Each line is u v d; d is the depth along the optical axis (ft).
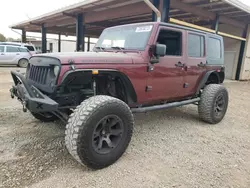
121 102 8.43
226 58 44.88
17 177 7.31
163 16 23.43
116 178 7.57
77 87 9.20
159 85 10.95
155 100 11.25
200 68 13.43
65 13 35.73
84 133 7.31
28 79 9.86
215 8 28.99
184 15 35.24
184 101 13.14
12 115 13.83
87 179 7.42
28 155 8.82
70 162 8.44
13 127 11.80
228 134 12.46
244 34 40.93
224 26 44.65
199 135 12.07
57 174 7.62
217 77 15.78
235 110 18.66
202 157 9.44
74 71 7.90
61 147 9.64
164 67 10.96
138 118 14.80
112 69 8.84
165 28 10.90
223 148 10.47
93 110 7.54
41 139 10.38
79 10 33.94
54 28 57.11
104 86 10.05
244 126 14.19
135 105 10.49
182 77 12.19
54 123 12.63
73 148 7.32
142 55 10.07
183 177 7.82
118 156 8.56
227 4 26.89
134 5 28.40
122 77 9.33
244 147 10.73
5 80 28.25
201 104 13.85
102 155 7.94
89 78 9.16
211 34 14.47
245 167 8.75
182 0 25.54
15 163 8.16
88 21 36.76
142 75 10.00
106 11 32.99
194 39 12.89
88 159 7.54
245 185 7.53
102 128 8.06
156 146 10.33
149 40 10.25
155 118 14.97
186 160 9.09
